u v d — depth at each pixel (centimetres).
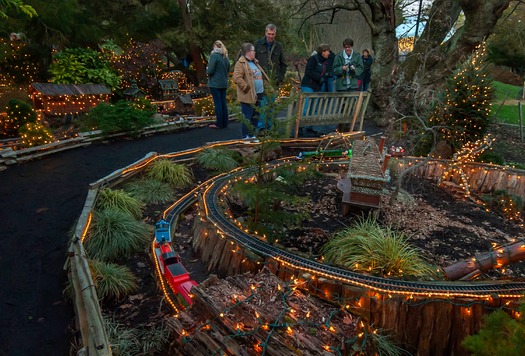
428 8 1445
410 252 439
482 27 1262
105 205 548
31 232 488
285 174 499
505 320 212
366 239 439
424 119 952
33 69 1819
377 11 1427
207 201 536
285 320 261
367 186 559
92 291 335
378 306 332
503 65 2816
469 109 888
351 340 255
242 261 400
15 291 380
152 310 370
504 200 684
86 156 800
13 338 321
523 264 500
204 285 302
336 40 2816
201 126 1188
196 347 266
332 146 934
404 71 1359
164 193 640
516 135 1441
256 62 843
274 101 478
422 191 739
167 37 2116
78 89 1405
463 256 498
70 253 408
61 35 1731
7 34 1806
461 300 327
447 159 834
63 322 346
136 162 716
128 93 1789
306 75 984
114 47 2448
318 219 578
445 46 1392
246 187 469
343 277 352
